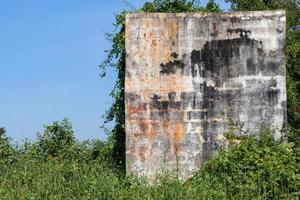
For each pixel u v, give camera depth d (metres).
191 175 11.60
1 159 14.06
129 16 12.01
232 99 11.75
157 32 11.96
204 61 11.85
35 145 15.67
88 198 10.37
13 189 11.20
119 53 14.97
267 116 11.70
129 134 11.82
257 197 10.25
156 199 10.08
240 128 11.62
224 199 10.05
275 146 11.25
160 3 16.08
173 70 11.87
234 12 11.90
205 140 11.72
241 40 11.83
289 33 20.20
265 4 20.05
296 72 18.42
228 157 11.09
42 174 12.29
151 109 11.84
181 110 11.79
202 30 11.91
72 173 12.26
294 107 16.56
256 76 11.76
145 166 11.73
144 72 11.91
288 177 10.60
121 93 14.88
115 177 11.48
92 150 15.39
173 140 11.75
